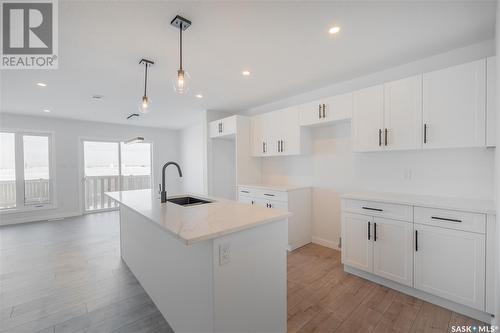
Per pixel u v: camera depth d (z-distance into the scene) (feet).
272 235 5.26
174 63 8.27
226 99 12.91
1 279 8.21
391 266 7.28
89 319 6.12
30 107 13.99
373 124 8.29
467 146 6.37
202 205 6.66
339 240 10.76
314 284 7.75
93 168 19.16
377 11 5.61
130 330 5.73
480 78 6.18
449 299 6.22
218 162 15.71
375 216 7.61
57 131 17.21
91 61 7.98
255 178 14.03
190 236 3.85
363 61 8.30
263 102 13.58
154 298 6.68
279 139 11.96
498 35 5.04
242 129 13.38
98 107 14.12
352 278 8.14
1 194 15.60
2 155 15.64
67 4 5.18
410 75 8.44
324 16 5.77
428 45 7.25
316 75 9.55
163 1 5.15
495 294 5.42
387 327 5.73
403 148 7.55
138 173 21.58
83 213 18.39
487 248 5.64
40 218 16.62
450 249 6.18
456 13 5.71
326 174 11.19
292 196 10.82
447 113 6.70
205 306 4.42
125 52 7.43
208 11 5.52
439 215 6.35
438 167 7.88
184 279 5.11
